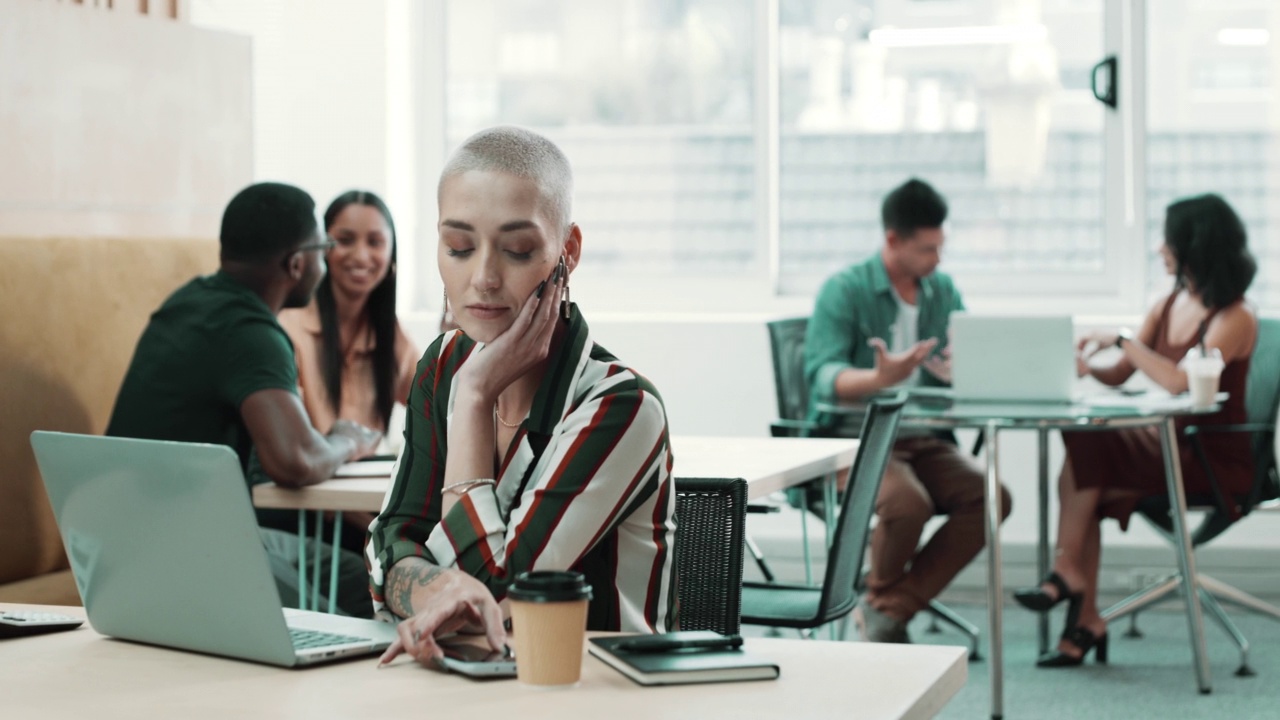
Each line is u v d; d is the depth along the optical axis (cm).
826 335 440
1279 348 427
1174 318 439
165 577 140
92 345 333
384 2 548
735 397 530
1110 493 423
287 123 557
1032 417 356
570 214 158
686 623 218
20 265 316
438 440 164
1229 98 523
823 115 554
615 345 537
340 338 360
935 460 428
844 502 284
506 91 570
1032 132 538
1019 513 516
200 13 557
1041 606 418
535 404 158
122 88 371
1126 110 529
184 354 295
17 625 150
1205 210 429
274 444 283
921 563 420
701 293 559
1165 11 525
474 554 150
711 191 559
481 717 116
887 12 545
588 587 128
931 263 444
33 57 341
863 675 129
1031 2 534
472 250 152
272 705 121
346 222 354
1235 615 503
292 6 554
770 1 549
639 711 117
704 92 558
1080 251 538
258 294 307
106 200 366
